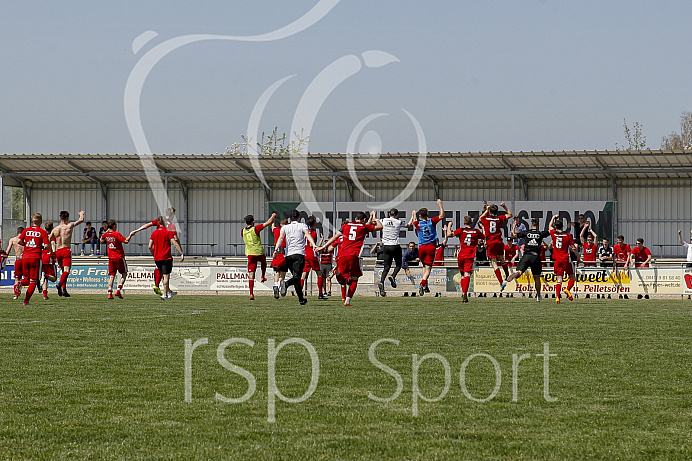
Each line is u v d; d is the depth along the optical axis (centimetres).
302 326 1155
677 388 688
